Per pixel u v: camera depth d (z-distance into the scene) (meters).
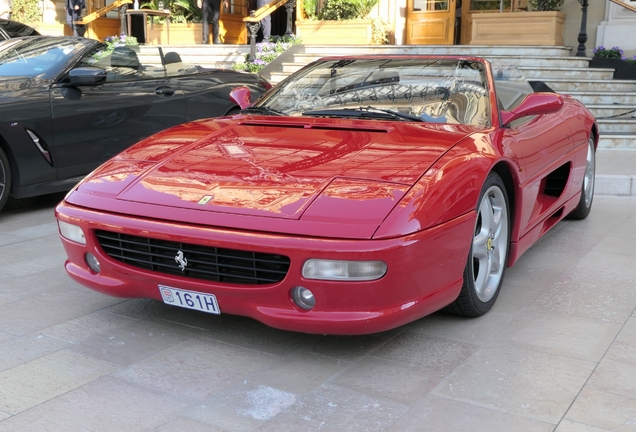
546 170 3.88
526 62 10.55
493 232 3.32
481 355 2.85
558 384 2.59
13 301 3.49
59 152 5.45
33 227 5.11
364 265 2.50
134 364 2.77
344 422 2.32
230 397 2.49
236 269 2.74
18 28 9.23
